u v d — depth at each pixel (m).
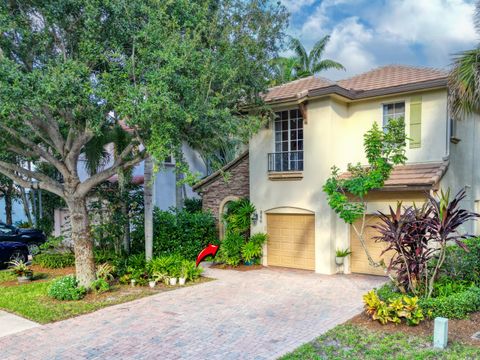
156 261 13.13
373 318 8.40
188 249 16.62
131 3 9.38
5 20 8.88
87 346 7.46
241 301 10.56
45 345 7.54
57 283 11.05
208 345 7.46
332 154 14.16
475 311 8.83
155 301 10.61
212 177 18.50
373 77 15.86
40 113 9.40
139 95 8.73
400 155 10.55
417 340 7.36
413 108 13.66
